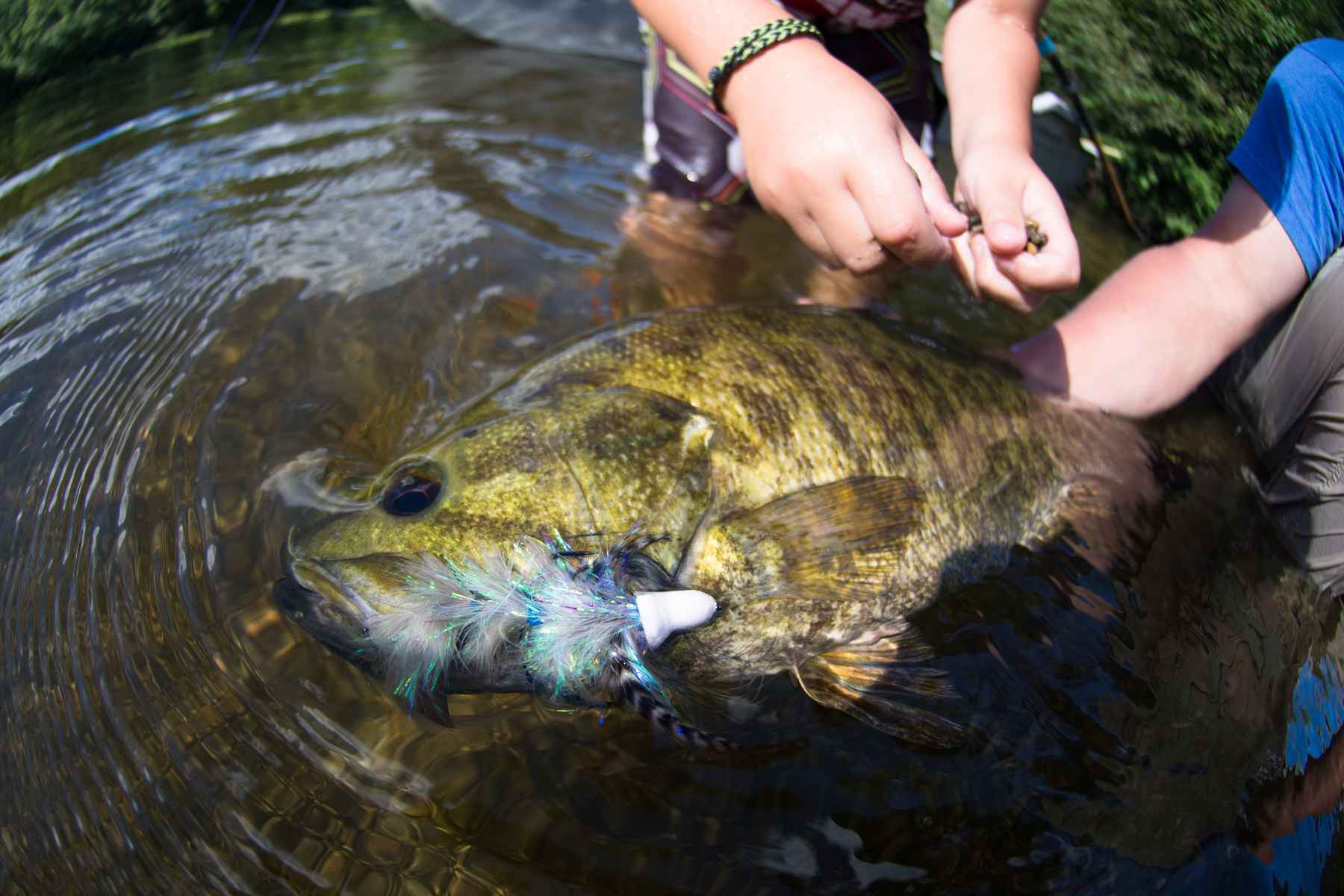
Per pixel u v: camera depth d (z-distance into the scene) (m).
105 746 0.34
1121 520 0.43
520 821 0.33
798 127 0.38
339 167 0.65
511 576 0.33
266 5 0.83
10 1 0.71
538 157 0.67
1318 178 0.47
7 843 0.32
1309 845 0.33
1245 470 0.48
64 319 0.52
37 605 0.38
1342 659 0.41
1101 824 0.33
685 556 0.36
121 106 0.71
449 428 0.38
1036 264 0.38
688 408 0.37
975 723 0.36
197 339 0.50
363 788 0.34
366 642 0.32
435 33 0.82
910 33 0.58
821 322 0.42
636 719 0.36
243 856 0.32
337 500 0.38
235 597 0.38
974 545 0.40
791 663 0.37
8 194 0.62
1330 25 0.56
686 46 0.42
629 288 0.56
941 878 0.32
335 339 0.50
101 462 0.43
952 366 0.42
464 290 0.54
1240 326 0.47
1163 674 0.38
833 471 0.38
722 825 0.33
